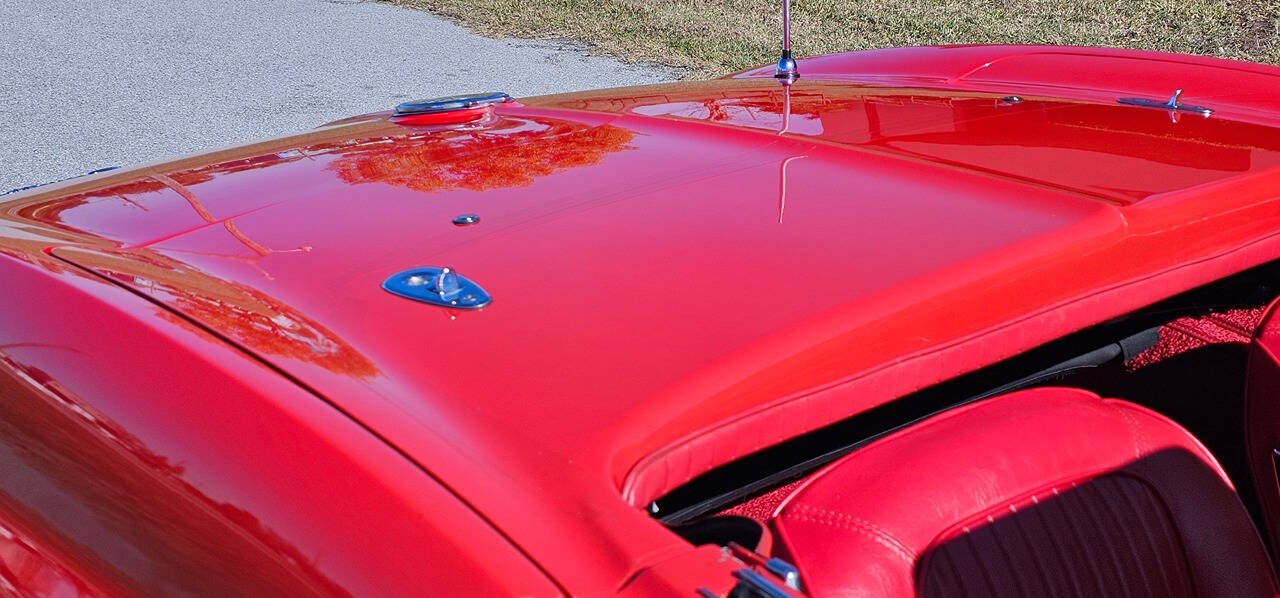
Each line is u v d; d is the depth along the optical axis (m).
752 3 10.59
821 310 1.33
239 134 7.46
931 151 1.84
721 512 1.67
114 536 1.40
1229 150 1.85
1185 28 8.65
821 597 1.24
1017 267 1.44
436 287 1.40
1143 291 1.56
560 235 1.54
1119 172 1.73
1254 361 1.82
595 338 1.29
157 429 1.34
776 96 2.38
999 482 1.37
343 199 1.77
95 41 10.48
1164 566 1.43
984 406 1.49
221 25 10.90
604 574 1.00
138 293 1.55
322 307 1.41
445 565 1.04
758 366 1.24
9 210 2.03
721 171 1.76
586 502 1.07
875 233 1.51
